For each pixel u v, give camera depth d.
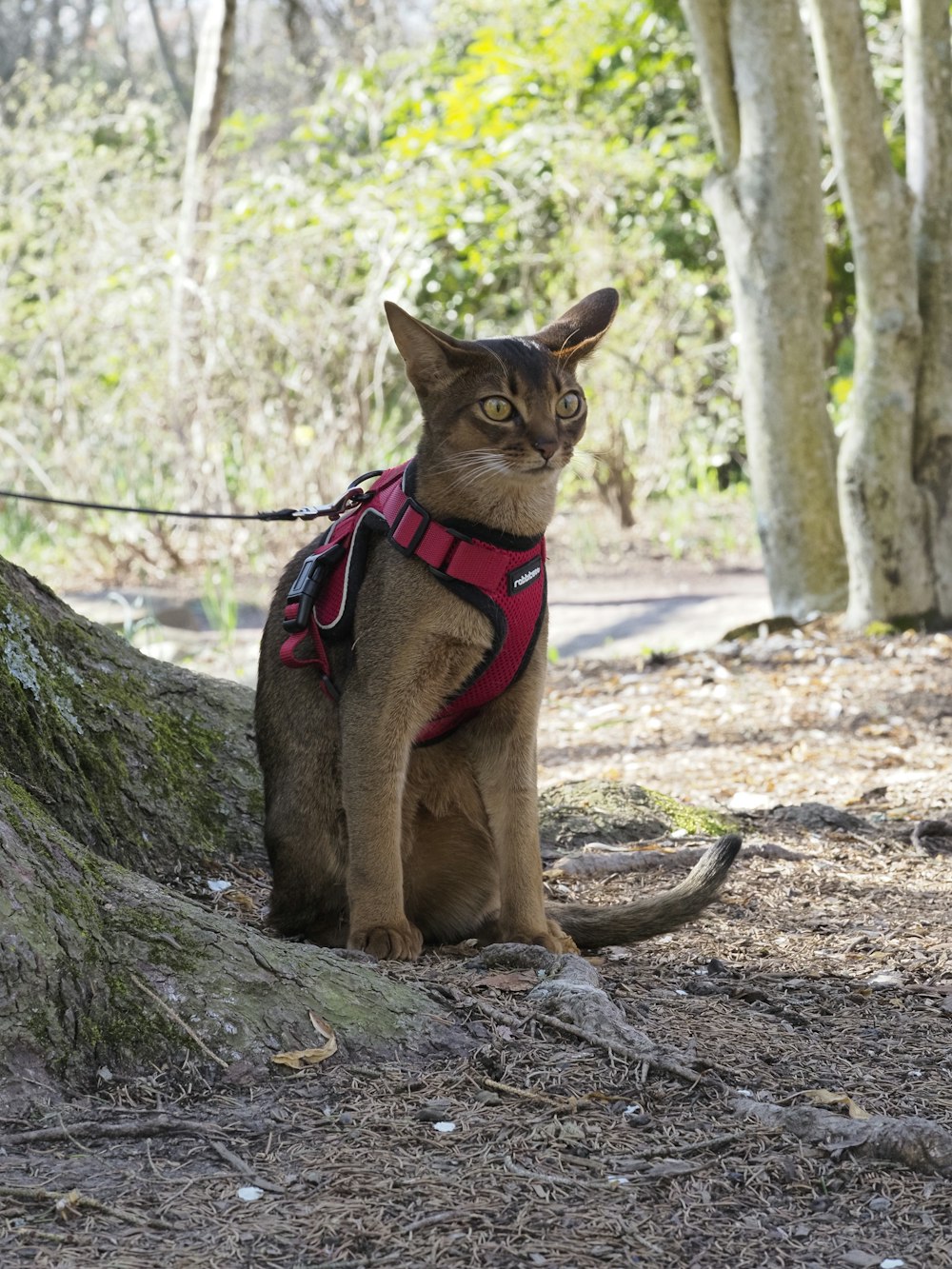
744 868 4.45
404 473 3.42
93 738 3.86
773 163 8.66
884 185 8.13
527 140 14.98
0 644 3.65
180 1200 2.13
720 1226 2.12
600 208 14.85
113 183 15.55
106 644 4.24
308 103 24.92
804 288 8.82
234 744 4.40
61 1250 1.98
